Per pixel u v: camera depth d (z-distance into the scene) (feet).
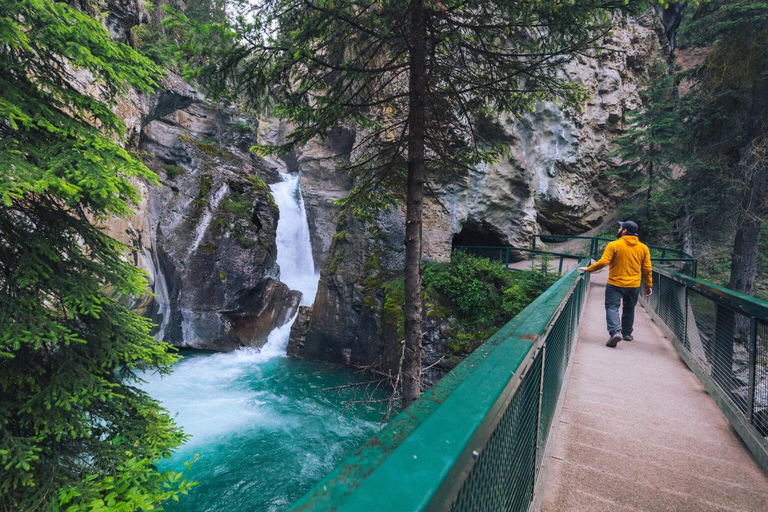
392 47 18.39
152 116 53.78
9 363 13.21
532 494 6.15
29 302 12.82
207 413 32.42
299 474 24.68
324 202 71.56
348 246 46.52
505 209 53.88
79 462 13.39
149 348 16.10
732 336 10.84
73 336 12.71
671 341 18.19
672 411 11.10
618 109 60.29
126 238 37.78
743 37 33.91
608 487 7.60
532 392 5.60
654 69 62.54
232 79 17.12
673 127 52.13
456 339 37.58
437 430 2.31
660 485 7.67
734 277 38.81
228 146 72.54
